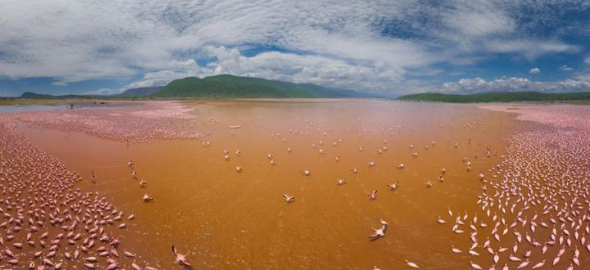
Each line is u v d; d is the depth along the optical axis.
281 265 9.94
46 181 15.96
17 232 11.12
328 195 14.82
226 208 13.44
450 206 13.70
